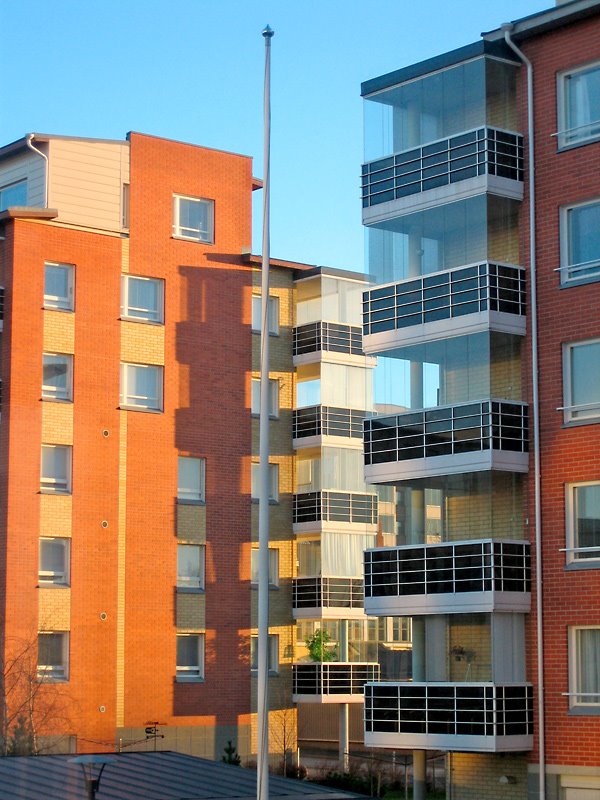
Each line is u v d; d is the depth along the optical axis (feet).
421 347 127.85
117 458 170.50
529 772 118.01
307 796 87.61
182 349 177.27
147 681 168.66
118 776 89.20
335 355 187.11
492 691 117.08
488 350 122.83
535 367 121.49
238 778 92.63
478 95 126.31
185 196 180.14
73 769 90.43
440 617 123.44
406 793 142.31
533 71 124.57
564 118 122.31
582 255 119.96
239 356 181.88
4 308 165.48
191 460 177.06
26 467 163.73
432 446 125.08
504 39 125.90
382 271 132.16
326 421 184.75
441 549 123.24
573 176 120.78
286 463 187.11
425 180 129.39
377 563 128.36
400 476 127.44
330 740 194.90
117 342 172.04
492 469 120.16
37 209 165.99
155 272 175.94
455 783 123.24
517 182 124.88
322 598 180.45
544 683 117.70
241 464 180.24
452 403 124.57
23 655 159.22
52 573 164.66
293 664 181.98
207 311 179.93
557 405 119.75
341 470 185.68
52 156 170.19
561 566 117.91
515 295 123.65
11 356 164.04
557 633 117.50
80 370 168.86
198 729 171.53
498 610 118.42
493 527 122.21
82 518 166.91
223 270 181.78
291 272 191.11
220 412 179.52
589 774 113.80
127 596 168.96
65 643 163.94
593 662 115.24
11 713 156.97
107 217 173.06
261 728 89.40
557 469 119.14
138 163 176.24
